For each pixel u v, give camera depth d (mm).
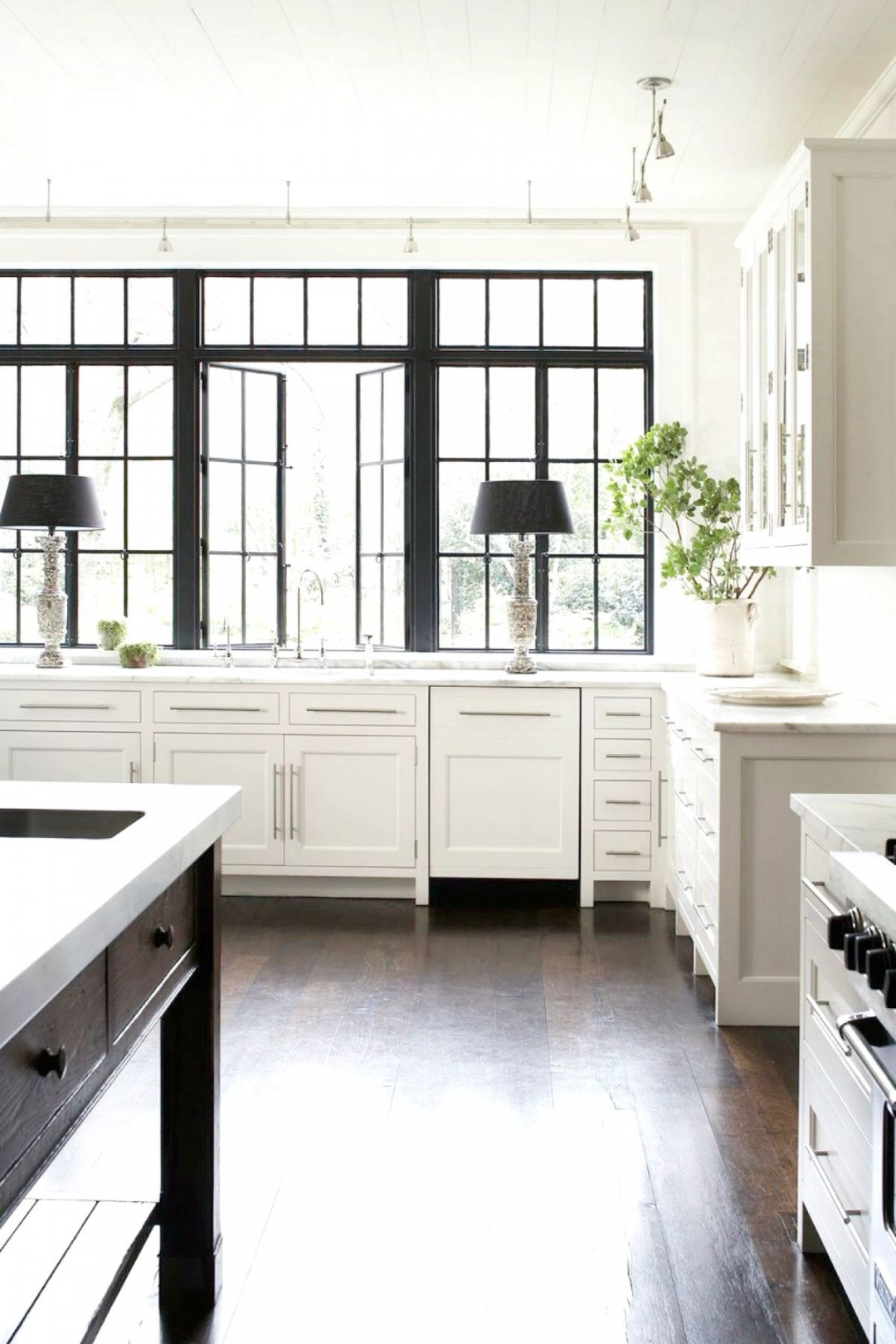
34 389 5949
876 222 3340
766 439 4086
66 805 2225
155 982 1927
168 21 3740
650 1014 3809
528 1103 3127
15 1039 1323
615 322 5797
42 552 6016
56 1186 2654
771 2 3566
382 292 5859
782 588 5492
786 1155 2844
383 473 5961
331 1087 3221
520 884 5496
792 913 3668
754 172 5062
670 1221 2543
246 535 6035
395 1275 2334
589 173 5102
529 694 5082
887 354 3355
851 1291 2051
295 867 5203
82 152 4914
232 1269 2357
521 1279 2324
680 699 4438
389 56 3984
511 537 5879
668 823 4992
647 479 5473
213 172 5141
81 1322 1907
